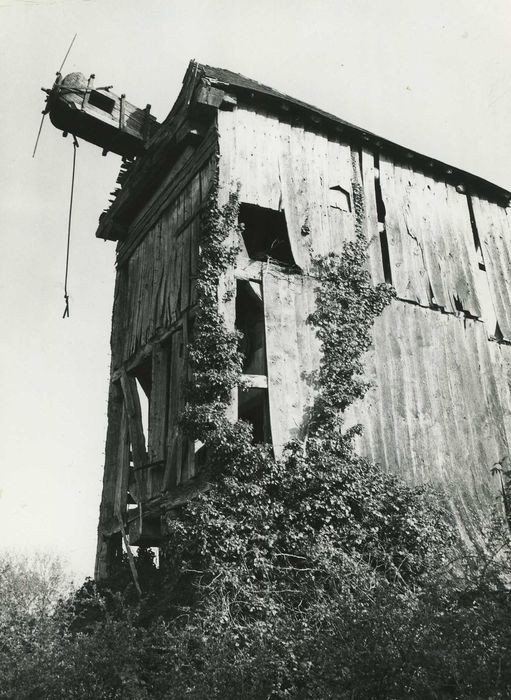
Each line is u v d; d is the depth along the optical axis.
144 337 18.22
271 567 12.55
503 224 21.14
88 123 20.52
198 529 12.80
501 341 19.22
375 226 17.95
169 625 11.98
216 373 14.18
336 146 18.19
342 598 9.66
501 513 16.36
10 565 20.86
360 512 14.00
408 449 16.00
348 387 15.34
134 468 17.30
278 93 18.80
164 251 18.12
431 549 13.66
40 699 10.23
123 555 18.16
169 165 18.78
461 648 7.79
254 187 16.23
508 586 10.23
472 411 17.56
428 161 19.67
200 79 16.23
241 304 17.56
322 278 16.33
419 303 17.98
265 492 13.41
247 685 9.17
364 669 8.02
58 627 14.08
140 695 9.98
